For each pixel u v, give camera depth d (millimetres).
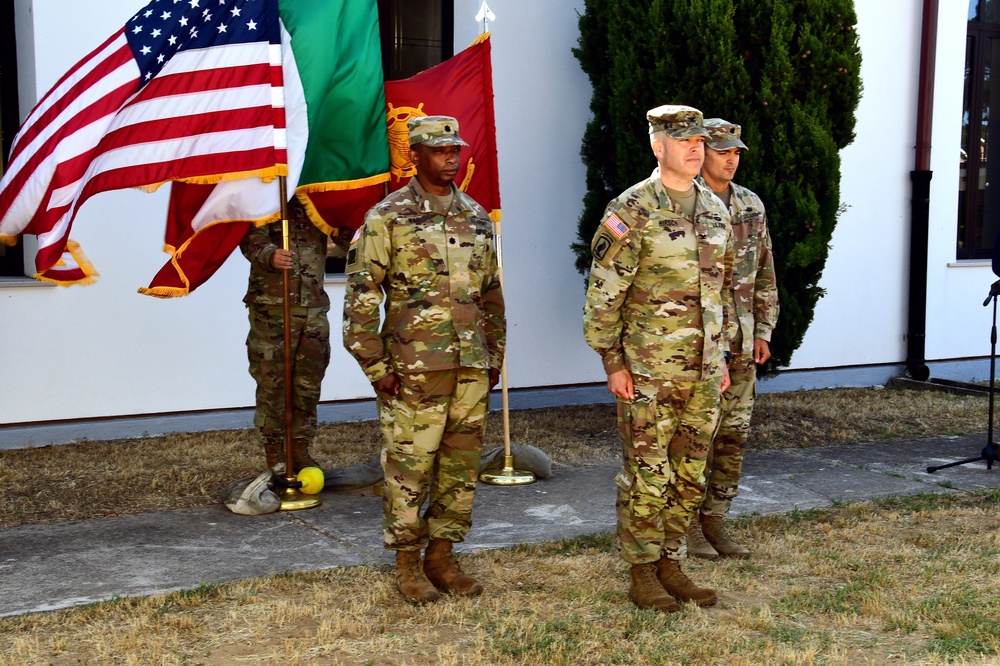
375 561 4672
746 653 3633
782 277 7395
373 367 4078
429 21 8359
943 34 9805
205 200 5410
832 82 7316
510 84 8227
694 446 4102
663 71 7176
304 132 5395
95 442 6945
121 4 6953
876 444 7352
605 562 4645
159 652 3617
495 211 6203
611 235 3953
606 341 4023
